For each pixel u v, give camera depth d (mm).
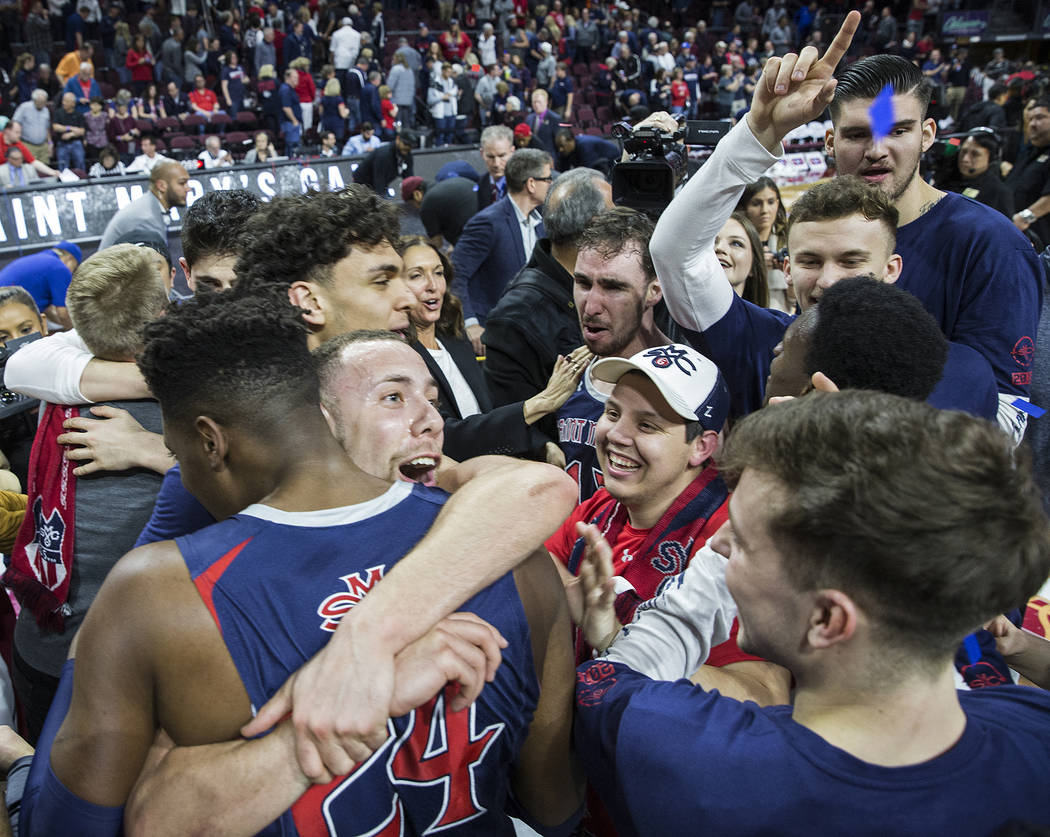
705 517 1478
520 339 2660
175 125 12078
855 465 789
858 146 2064
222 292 1126
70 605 1781
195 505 1222
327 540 965
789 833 818
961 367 1698
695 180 1699
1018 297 2000
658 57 16219
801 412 857
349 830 925
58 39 13516
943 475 770
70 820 924
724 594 1157
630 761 928
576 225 2572
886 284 1397
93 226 8227
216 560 919
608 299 2123
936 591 766
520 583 1033
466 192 5754
